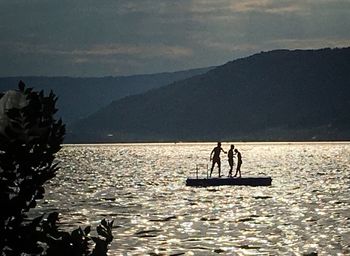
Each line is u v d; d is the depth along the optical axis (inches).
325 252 1707.7
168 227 2176.4
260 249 1765.5
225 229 2137.1
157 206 2837.1
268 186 3624.5
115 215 2498.8
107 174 5339.6
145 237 1957.4
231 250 1748.3
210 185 3604.8
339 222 2297.0
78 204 2923.2
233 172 5319.9
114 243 1843.0
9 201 353.1
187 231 2094.0
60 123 367.9
